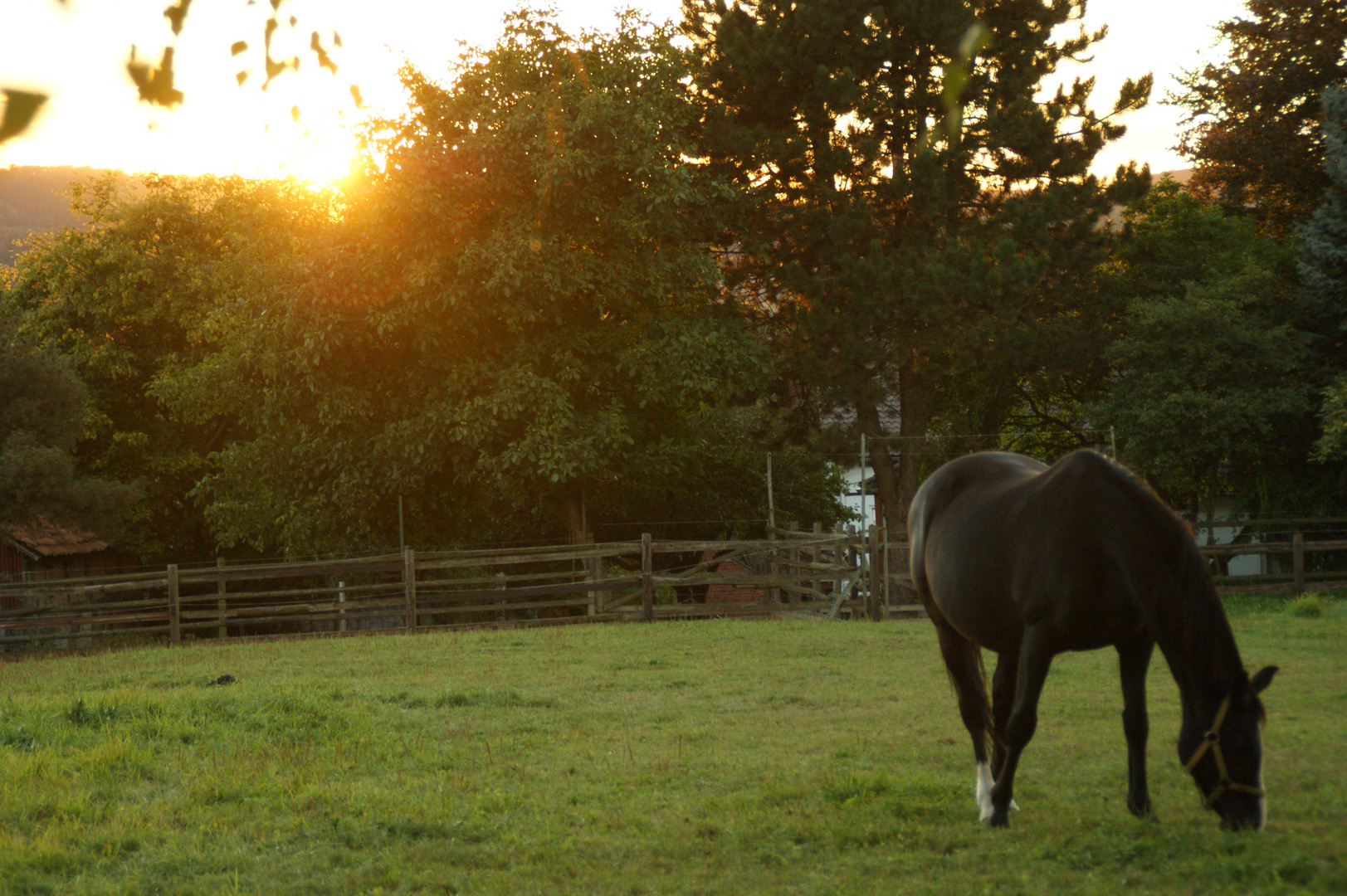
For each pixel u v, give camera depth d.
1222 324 24.08
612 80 20.31
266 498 24.09
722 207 22.56
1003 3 22.94
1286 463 26.66
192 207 31.94
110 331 32.16
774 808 5.98
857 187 23.28
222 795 6.79
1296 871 4.27
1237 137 30.27
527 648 14.90
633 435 22.69
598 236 20.92
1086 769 6.64
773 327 24.78
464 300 19.42
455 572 25.53
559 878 4.98
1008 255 21.58
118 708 9.39
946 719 8.69
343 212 20.34
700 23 24.27
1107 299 26.44
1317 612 16.22
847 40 22.42
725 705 9.83
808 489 28.09
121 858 5.61
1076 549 4.95
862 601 19.23
